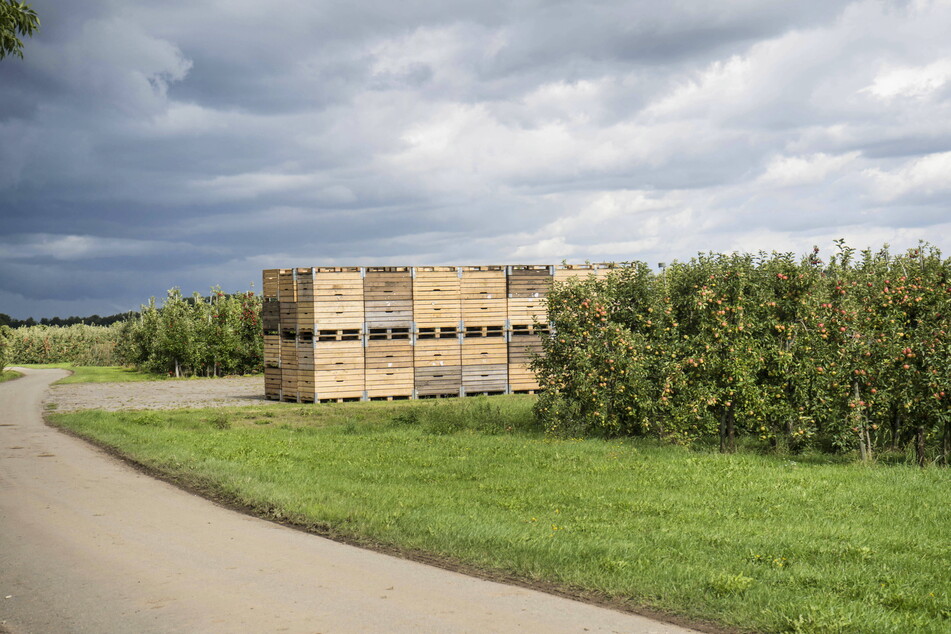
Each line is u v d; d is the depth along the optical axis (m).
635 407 15.72
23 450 15.27
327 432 17.73
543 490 10.93
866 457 13.32
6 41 11.47
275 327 26.86
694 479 11.68
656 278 16.39
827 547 7.77
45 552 7.71
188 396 29.23
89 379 42.38
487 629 5.50
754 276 14.83
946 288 13.30
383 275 25.12
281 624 5.64
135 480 11.98
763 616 5.77
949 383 12.17
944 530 8.55
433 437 16.42
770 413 14.22
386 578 6.81
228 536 8.41
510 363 26.45
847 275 14.75
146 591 6.46
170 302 45.19
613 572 6.84
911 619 5.68
